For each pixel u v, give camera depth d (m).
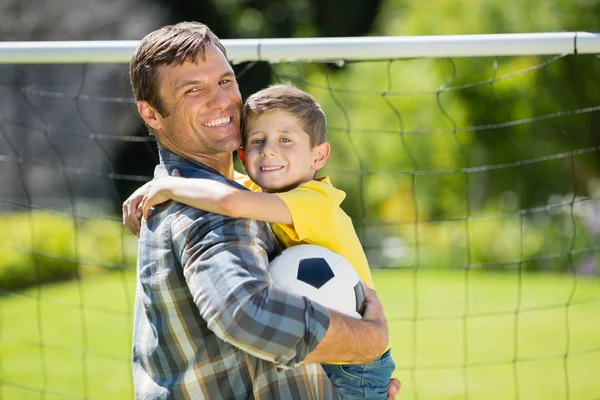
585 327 12.30
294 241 3.93
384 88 22.17
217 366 3.47
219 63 3.88
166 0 31.00
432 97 21.72
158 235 3.57
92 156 26.62
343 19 34.19
